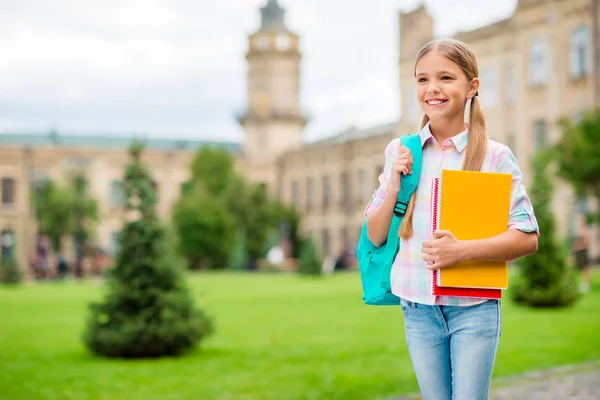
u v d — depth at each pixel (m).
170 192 67.44
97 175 65.75
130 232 10.59
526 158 39.66
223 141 79.62
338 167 61.44
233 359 10.20
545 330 12.40
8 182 63.97
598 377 7.68
